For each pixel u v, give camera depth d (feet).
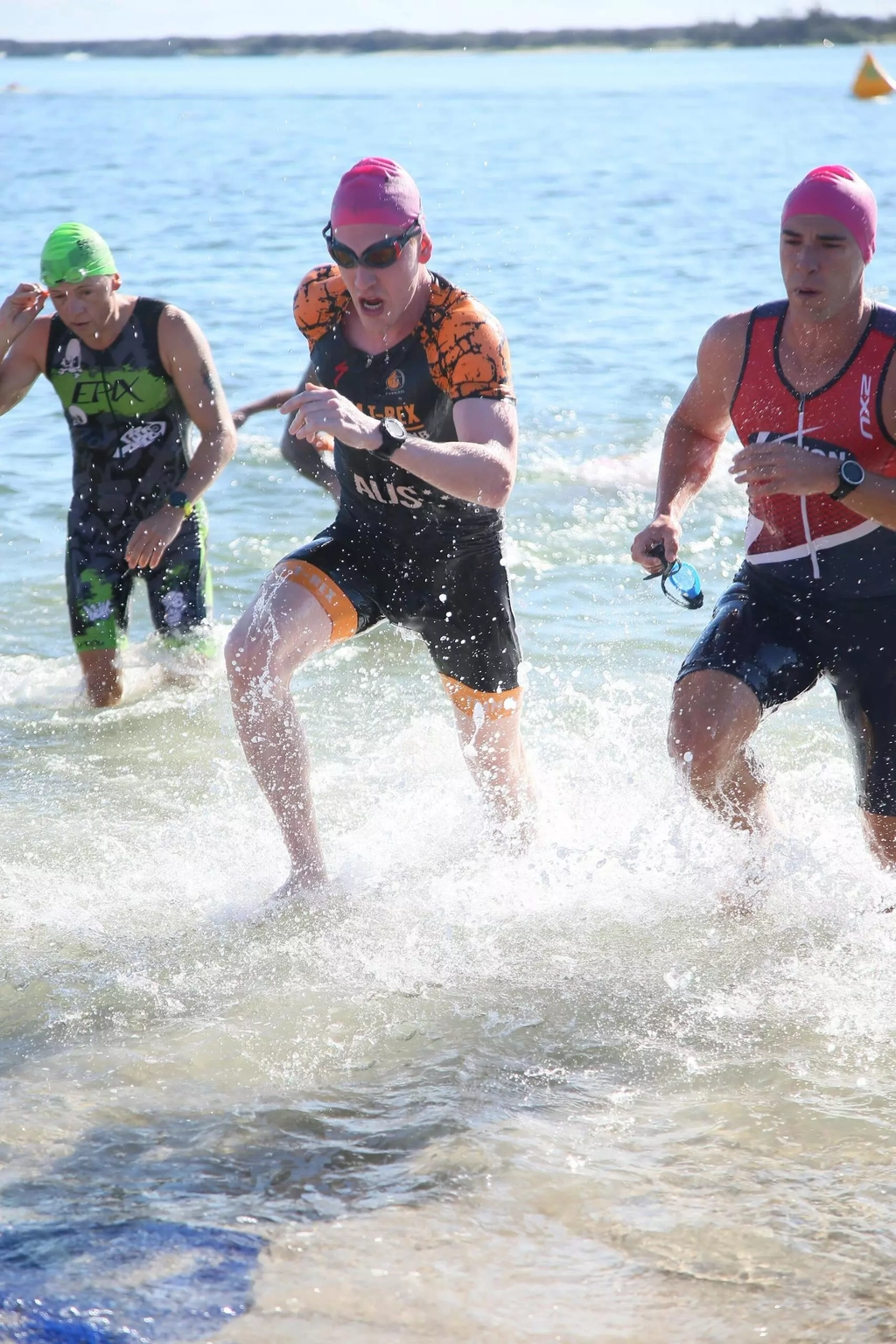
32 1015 14.16
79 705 24.57
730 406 15.52
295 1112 12.30
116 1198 11.00
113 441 24.71
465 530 16.79
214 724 23.65
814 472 13.83
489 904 16.75
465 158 143.13
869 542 14.94
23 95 449.48
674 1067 13.20
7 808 19.93
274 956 15.51
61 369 24.48
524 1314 9.71
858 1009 14.33
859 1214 10.83
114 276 24.06
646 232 85.71
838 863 17.25
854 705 15.74
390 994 14.64
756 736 21.68
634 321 57.88
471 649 17.51
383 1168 11.46
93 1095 12.59
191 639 25.64
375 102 318.24
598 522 33.83
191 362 24.34
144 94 455.63
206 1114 12.26
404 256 15.19
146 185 118.83
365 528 17.11
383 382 16.10
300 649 16.53
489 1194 11.10
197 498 24.13
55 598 29.89
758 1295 9.91
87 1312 9.64
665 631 26.71
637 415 43.60
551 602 28.43
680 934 16.06
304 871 16.70
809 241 13.94
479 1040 13.69
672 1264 10.25
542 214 94.53
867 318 14.48
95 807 19.98
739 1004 14.47
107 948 15.67
